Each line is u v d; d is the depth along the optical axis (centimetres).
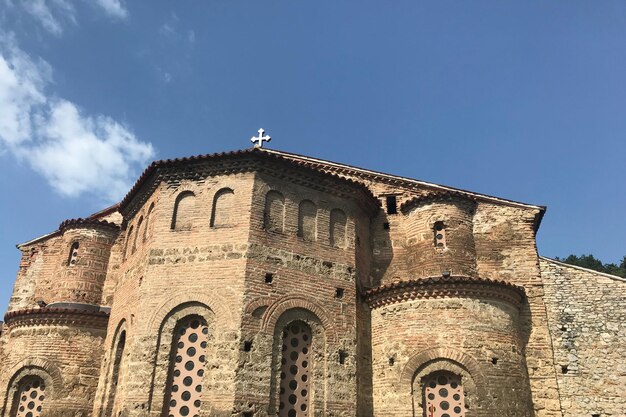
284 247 2158
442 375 2048
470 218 2600
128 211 2664
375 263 2589
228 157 2230
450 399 2006
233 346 1898
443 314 2095
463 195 2583
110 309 2691
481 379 1972
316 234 2281
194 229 2158
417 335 2103
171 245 2139
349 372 2103
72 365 2398
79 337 2448
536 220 2588
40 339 2430
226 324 1944
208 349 1938
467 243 2517
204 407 1838
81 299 2747
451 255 2464
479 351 2020
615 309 2289
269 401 1889
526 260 2466
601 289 2342
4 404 2344
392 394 2086
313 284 2169
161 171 2298
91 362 2425
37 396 2388
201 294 2019
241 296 1975
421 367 2055
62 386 2358
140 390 1892
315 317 2127
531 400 2180
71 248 2878
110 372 2192
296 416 1966
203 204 2203
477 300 2114
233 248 2073
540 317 2334
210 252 2091
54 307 2559
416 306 2153
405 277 2541
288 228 2206
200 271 2064
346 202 2439
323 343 2105
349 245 2359
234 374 1852
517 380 2045
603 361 2212
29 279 3025
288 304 2069
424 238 2547
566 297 2362
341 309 2197
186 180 2272
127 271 2383
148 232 2264
